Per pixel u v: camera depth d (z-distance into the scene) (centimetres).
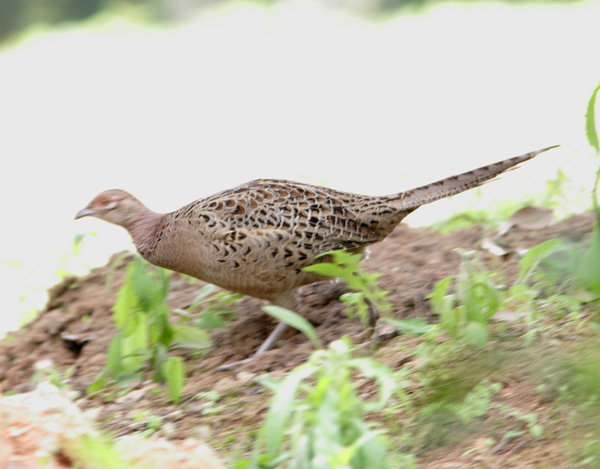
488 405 705
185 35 5259
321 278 960
